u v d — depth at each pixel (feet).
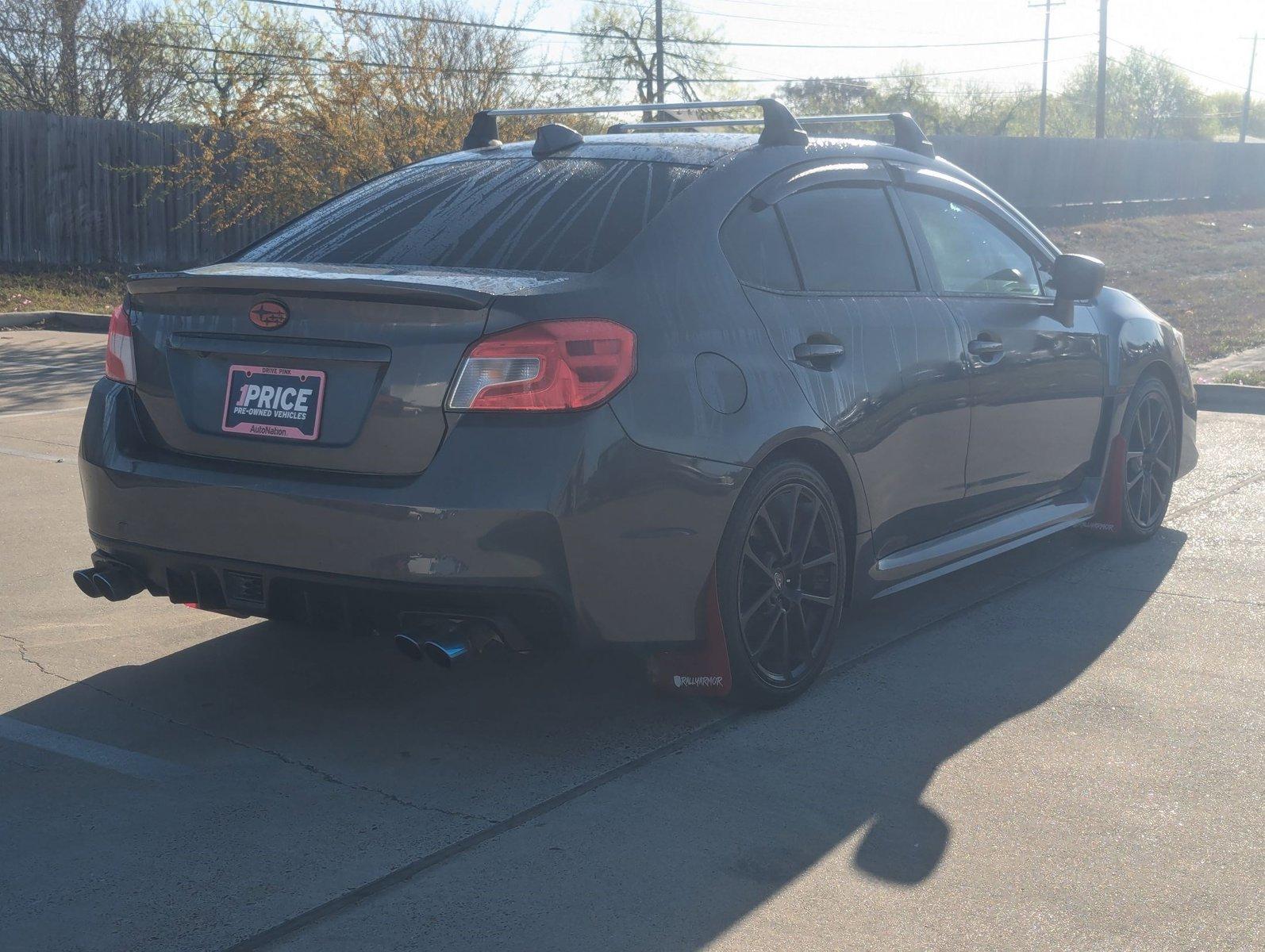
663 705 11.78
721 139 12.92
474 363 9.57
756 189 12.00
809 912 8.22
